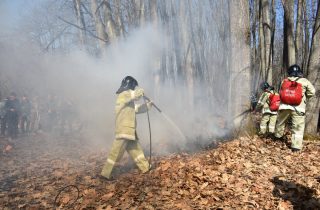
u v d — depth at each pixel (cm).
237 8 720
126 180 557
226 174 528
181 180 521
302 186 491
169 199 467
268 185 499
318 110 769
